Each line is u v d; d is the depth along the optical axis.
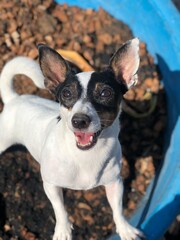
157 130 0.60
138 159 0.57
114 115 0.41
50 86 0.43
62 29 0.66
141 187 0.55
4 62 0.62
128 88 0.42
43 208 0.52
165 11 0.62
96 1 0.68
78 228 0.51
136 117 0.60
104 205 0.53
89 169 0.43
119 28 0.67
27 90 0.60
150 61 0.64
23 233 0.50
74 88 0.40
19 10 0.65
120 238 0.47
